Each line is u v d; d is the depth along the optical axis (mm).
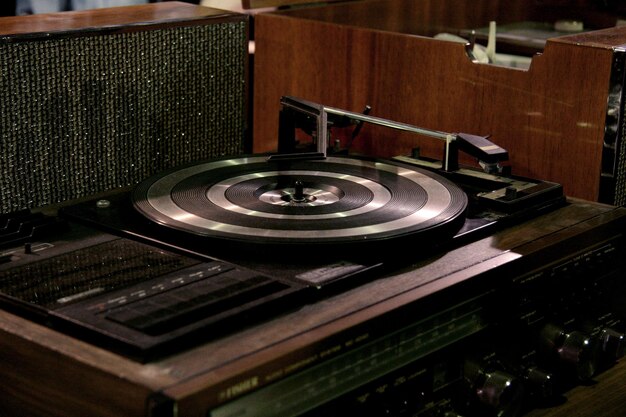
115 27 1477
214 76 1663
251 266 1139
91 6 1860
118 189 1522
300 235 1165
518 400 1200
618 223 1392
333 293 1090
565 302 1314
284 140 1535
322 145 1450
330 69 1810
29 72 1381
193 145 1665
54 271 1111
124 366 911
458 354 1150
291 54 1861
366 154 1801
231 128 1726
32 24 1460
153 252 1173
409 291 1096
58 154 1450
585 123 1525
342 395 1009
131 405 889
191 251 1169
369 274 1132
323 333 983
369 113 1777
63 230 1260
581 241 1322
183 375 893
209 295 1023
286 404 953
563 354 1281
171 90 1596
